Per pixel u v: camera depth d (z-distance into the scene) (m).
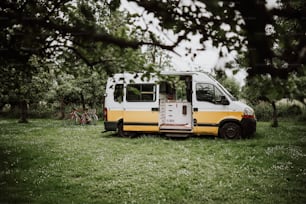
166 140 13.45
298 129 17.44
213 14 2.62
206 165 8.60
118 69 3.98
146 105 14.16
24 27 3.29
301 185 6.69
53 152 10.75
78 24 3.21
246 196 6.08
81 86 24.47
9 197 5.89
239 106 13.34
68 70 4.57
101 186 6.79
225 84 25.02
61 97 26.73
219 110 13.44
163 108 14.28
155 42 3.37
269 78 2.66
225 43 3.05
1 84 6.71
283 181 7.01
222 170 8.07
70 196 6.15
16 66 5.09
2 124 23.14
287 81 2.62
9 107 34.06
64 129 18.92
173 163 8.91
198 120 13.59
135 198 6.05
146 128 14.16
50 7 3.98
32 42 3.40
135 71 4.11
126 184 6.91
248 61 2.69
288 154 9.83
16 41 3.66
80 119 23.31
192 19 3.00
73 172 7.95
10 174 7.66
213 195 6.16
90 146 12.08
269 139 13.30
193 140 13.29
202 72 13.79
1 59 4.26
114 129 14.57
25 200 5.79
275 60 2.65
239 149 10.93
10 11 3.58
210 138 13.84
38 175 7.64
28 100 22.73
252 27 2.43
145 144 12.48
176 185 6.80
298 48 2.64
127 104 14.41
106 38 3.23
